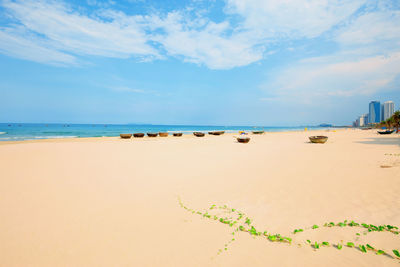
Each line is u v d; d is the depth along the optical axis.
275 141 25.36
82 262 2.89
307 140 26.95
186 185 6.59
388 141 22.48
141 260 2.92
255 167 9.09
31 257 3.01
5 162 10.67
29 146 18.45
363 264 2.75
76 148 17.27
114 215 4.42
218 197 5.46
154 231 3.74
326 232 3.57
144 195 5.68
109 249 3.20
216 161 10.89
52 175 7.96
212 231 3.73
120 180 7.24
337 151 14.03
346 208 4.55
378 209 4.44
